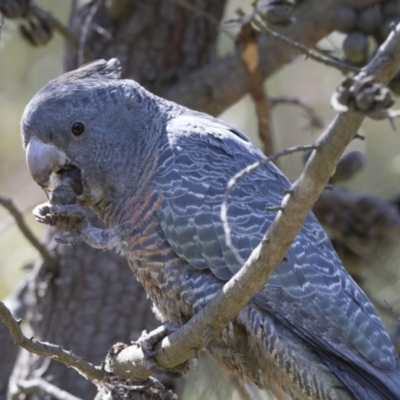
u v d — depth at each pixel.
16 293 13.57
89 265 12.19
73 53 12.98
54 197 9.78
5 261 15.12
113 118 10.16
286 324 9.17
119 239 9.81
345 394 9.14
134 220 9.75
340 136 6.88
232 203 9.52
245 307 9.21
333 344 9.12
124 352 9.30
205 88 12.56
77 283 12.15
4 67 16.28
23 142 10.51
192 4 13.02
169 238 9.53
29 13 11.74
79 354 11.94
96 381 9.44
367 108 6.64
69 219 9.51
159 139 10.05
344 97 6.68
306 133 16.02
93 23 12.91
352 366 9.10
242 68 12.55
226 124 10.45
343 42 11.54
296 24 12.35
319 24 12.31
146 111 10.27
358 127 6.82
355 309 9.29
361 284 13.38
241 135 10.35
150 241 9.64
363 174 15.50
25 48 16.34
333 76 16.45
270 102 12.88
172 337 8.68
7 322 8.25
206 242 9.41
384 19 11.71
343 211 13.02
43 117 10.13
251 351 9.41
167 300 9.78
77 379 12.01
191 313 9.64
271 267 7.62
